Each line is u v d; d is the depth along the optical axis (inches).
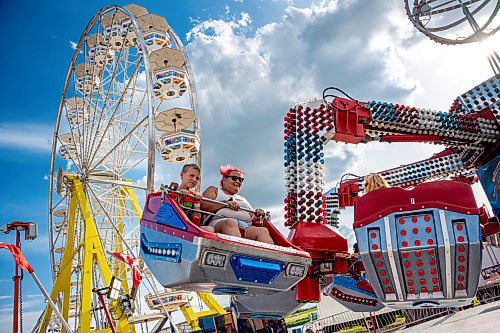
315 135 348.5
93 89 932.0
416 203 259.9
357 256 328.8
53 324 864.3
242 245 189.9
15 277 372.2
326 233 325.4
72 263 884.6
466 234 251.1
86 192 869.8
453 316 346.9
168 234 199.6
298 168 344.5
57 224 1055.0
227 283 191.5
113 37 967.6
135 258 681.0
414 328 310.2
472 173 530.9
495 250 457.4
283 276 203.9
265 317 355.6
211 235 185.0
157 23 983.0
